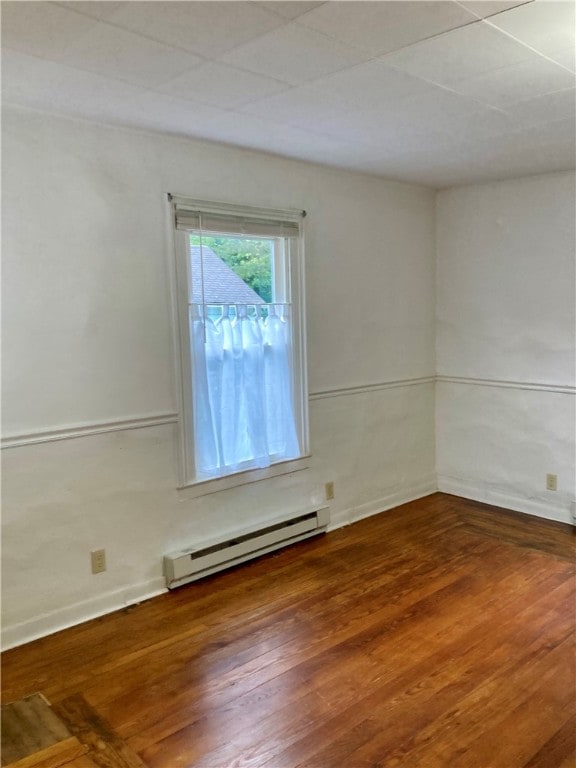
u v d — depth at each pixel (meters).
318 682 2.29
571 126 2.82
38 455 2.62
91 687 2.29
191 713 2.13
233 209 3.20
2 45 1.87
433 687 2.25
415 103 2.47
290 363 3.57
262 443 3.42
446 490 4.61
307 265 3.61
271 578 3.19
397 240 4.16
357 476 4.06
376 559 3.41
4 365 2.50
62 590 2.73
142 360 2.93
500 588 3.02
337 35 1.83
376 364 4.11
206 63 2.04
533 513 4.09
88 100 2.40
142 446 2.96
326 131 2.87
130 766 1.89
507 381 4.14
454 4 1.64
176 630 2.70
